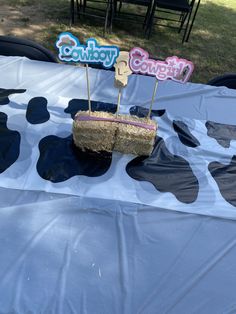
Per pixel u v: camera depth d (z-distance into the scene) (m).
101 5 4.31
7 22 3.57
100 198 1.01
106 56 1.05
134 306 0.79
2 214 0.93
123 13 3.92
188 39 3.95
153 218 0.98
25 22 3.62
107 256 0.88
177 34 4.02
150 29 3.69
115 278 0.83
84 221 0.95
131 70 1.07
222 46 3.97
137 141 1.10
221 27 4.49
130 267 0.86
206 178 1.11
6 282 0.79
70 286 0.81
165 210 1.00
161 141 1.22
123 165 1.11
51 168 1.06
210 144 1.25
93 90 1.46
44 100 1.33
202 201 1.04
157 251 0.90
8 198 0.98
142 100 1.45
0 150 1.10
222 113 1.44
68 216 0.96
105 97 1.44
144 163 1.13
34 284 0.80
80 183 1.04
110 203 1.00
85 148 1.12
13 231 0.90
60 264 0.84
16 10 3.86
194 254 0.91
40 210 0.96
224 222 1.00
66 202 0.99
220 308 0.81
